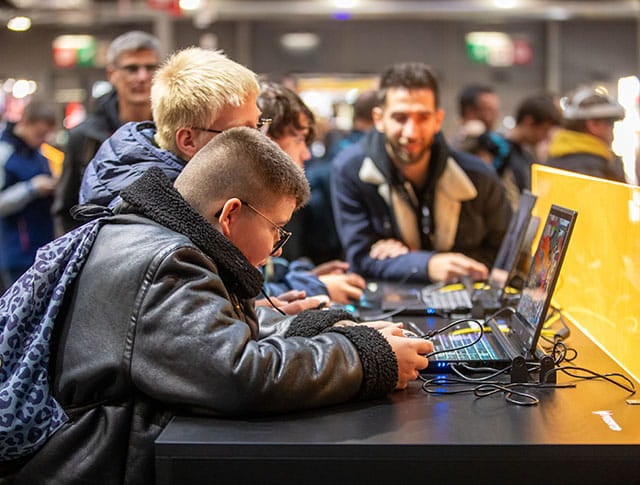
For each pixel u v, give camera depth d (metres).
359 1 11.05
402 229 3.64
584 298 2.54
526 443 1.53
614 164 4.24
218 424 1.62
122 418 1.68
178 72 2.09
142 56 3.97
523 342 2.09
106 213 1.85
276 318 2.13
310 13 11.12
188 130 2.07
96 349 1.67
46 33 10.72
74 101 10.66
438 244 3.65
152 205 1.76
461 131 5.66
